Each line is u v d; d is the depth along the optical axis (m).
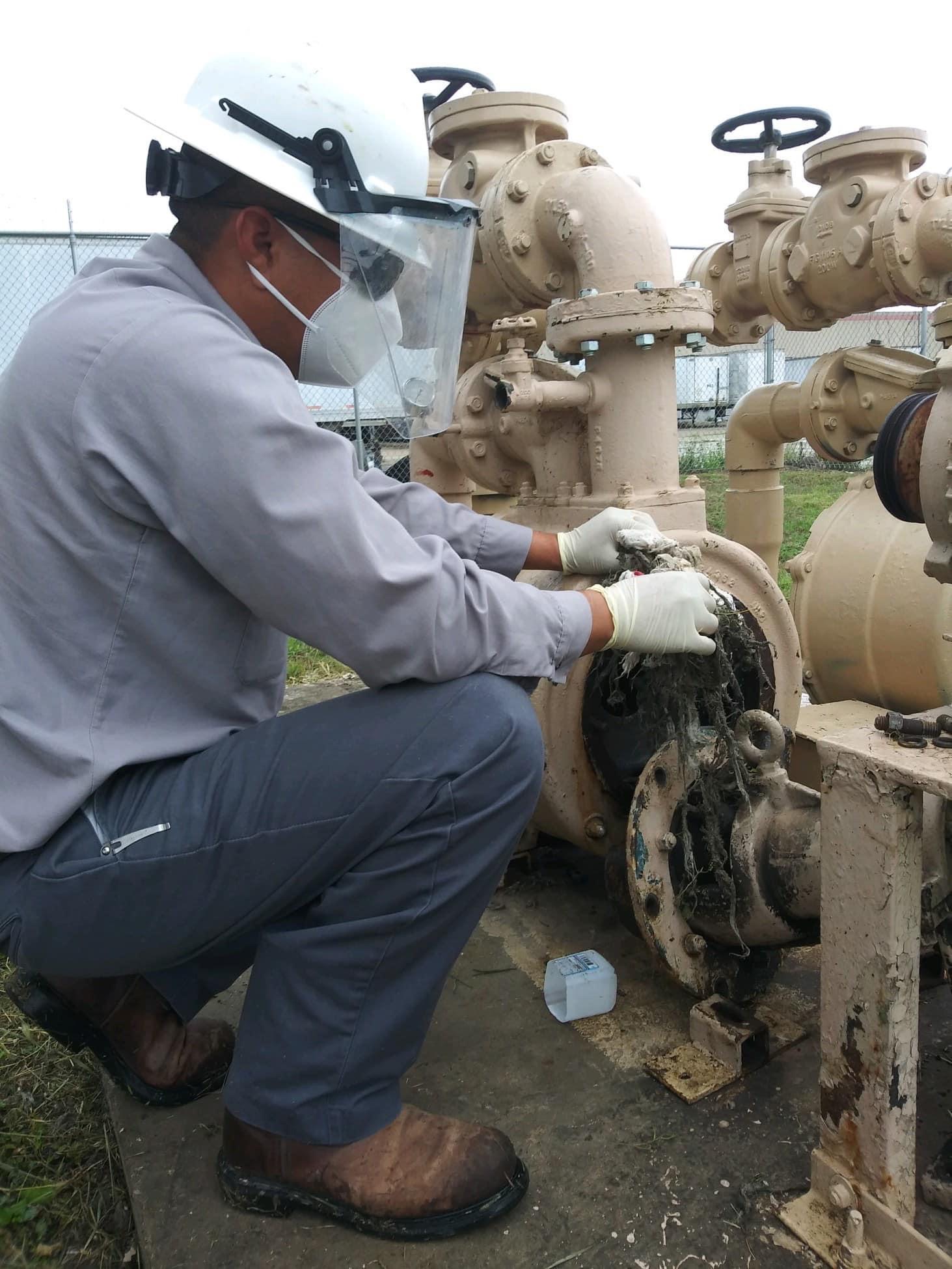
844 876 1.12
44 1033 1.77
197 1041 1.51
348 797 1.14
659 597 1.34
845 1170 1.18
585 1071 1.50
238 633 1.22
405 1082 1.49
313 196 1.15
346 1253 1.21
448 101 2.46
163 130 1.12
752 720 1.42
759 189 2.92
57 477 1.09
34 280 8.08
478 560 1.68
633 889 1.50
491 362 2.26
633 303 1.75
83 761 1.13
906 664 2.15
